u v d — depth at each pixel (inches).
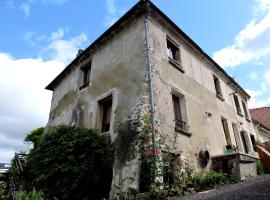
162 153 241.1
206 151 325.7
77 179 235.0
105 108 353.7
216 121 402.6
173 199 180.2
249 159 334.0
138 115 261.4
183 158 272.1
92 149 261.6
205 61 446.0
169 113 285.4
